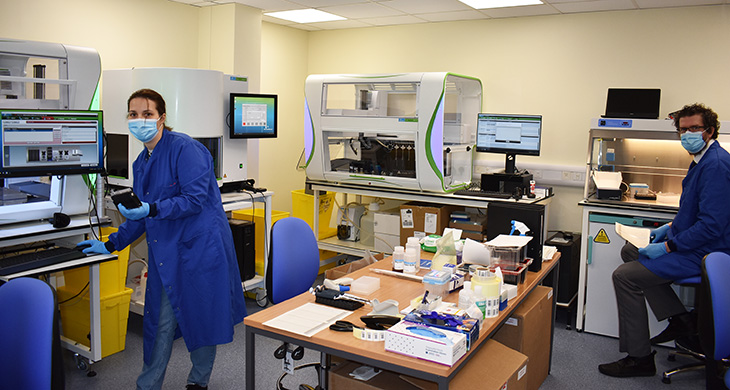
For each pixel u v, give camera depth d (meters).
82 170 2.87
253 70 5.03
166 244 2.48
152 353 2.54
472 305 1.96
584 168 4.71
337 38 6.01
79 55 3.00
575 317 4.23
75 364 3.18
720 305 2.21
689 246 2.95
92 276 2.94
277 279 2.64
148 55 4.61
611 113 4.12
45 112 2.69
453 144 4.53
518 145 4.45
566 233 4.38
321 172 4.82
